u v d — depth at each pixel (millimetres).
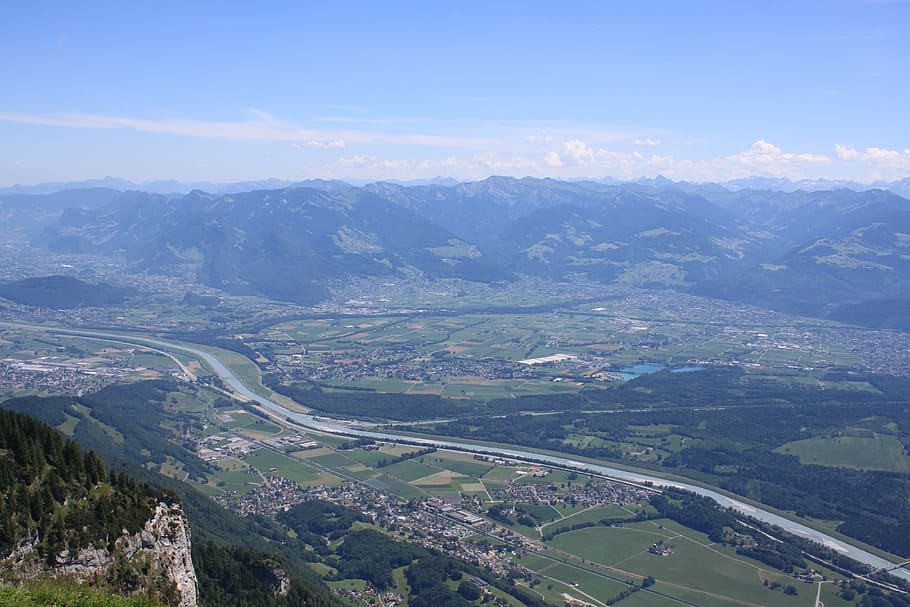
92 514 132000
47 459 138000
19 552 119438
